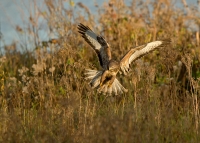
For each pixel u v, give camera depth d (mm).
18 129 14812
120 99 18828
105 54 15711
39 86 19016
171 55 18891
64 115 15258
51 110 16688
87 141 13789
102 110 17391
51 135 14758
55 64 20875
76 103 14906
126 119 13539
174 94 18547
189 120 16312
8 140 14328
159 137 14984
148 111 15617
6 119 15242
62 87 19219
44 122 15398
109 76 15312
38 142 14336
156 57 21547
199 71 20234
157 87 19359
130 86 19266
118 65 15328
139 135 13891
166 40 16109
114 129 13156
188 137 15312
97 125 13812
